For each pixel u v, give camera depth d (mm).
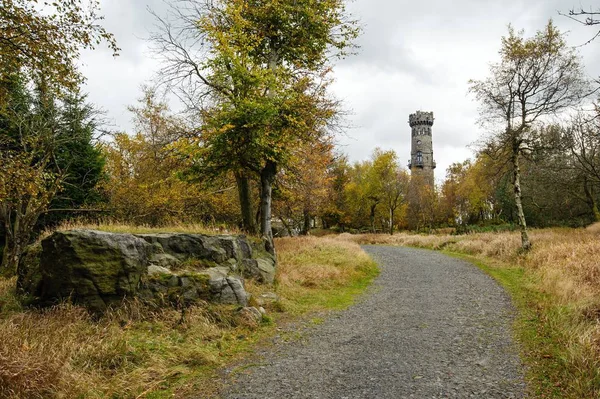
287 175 16734
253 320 8445
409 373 5902
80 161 22953
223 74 13141
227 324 8164
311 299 11289
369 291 12703
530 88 17406
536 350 6629
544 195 30672
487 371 5879
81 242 7898
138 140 21906
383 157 45312
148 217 20906
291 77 15688
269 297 10531
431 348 7066
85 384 5047
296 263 15344
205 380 5738
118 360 5922
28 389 4570
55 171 21484
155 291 8500
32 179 10531
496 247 20188
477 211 51062
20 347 5266
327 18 15742
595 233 22234
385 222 58719
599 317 7707
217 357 6617
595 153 24922
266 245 14047
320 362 6465
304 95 14547
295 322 9016
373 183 45781
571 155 26078
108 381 5336
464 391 5203
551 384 5270
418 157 95812
